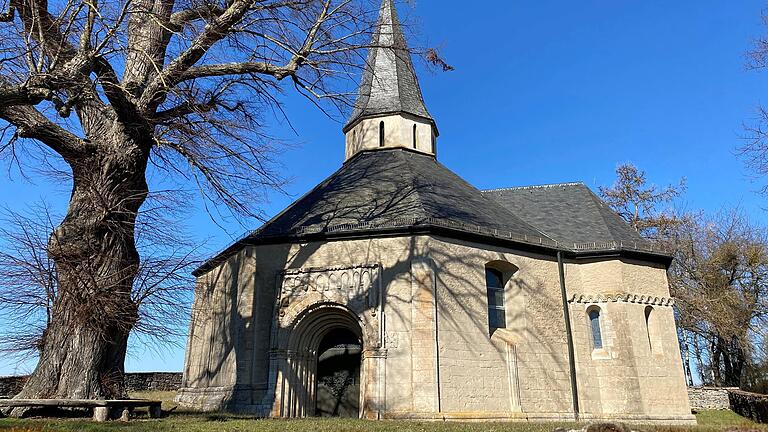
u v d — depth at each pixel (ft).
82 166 44.34
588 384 62.49
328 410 57.57
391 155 80.02
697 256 118.62
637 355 63.57
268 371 56.54
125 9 40.14
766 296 112.88
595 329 65.92
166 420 39.63
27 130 41.57
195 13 48.16
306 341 58.08
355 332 58.03
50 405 37.11
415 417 50.39
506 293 62.59
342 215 62.28
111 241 43.16
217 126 48.57
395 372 52.75
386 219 58.90
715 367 120.78
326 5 48.65
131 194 45.52
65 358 40.50
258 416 50.44
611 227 72.54
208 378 64.95
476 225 61.05
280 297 58.39
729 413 79.61
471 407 53.36
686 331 121.90
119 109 43.52
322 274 57.98
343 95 51.98
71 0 40.37
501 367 56.90
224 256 66.08
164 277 42.29
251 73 50.03
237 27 47.29
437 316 54.54
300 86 50.31
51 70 38.06
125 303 40.98
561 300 64.64
